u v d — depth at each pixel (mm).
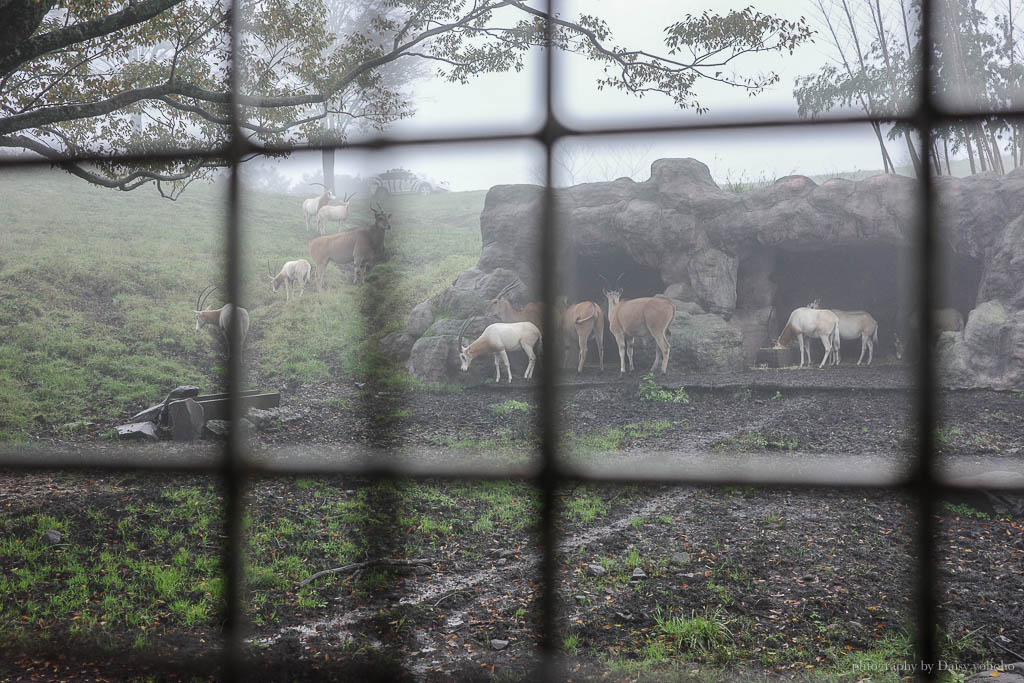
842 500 8242
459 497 8164
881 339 13969
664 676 5156
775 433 9773
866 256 14164
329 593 6191
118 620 5777
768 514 8047
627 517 8070
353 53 7117
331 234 17016
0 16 5879
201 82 6848
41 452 8812
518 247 15734
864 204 13750
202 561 6621
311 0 6996
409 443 9531
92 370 13344
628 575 6840
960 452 8336
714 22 7785
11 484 8117
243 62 6434
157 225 19328
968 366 11203
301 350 13906
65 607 5965
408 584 6414
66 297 15797
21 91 6727
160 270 17172
